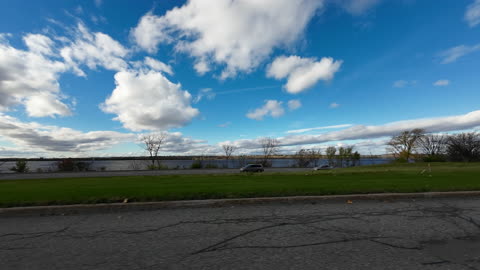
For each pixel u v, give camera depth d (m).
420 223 4.88
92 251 3.67
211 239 4.13
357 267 3.08
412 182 9.54
